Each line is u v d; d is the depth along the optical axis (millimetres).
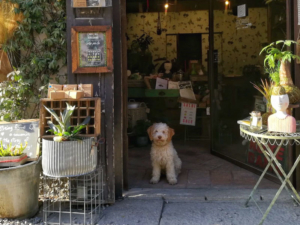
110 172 3240
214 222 2896
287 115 2555
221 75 4758
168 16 8266
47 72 3512
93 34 3100
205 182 3816
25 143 3102
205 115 6102
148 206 3246
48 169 2703
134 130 5605
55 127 2820
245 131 2729
